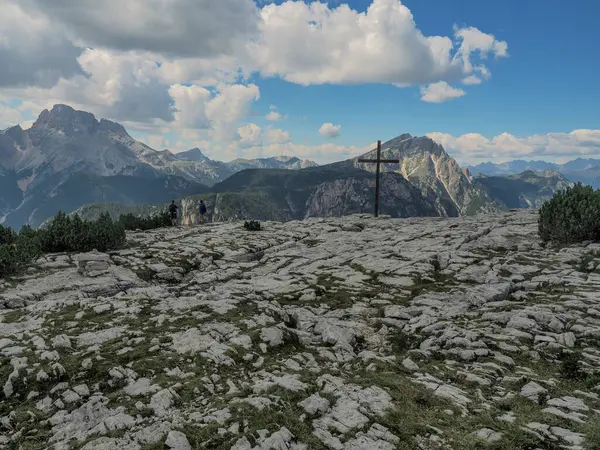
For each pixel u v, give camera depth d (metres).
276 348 9.43
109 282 16.55
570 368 8.39
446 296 13.59
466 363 9.04
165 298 12.89
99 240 22.11
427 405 7.05
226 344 9.11
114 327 9.98
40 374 7.51
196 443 5.75
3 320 10.58
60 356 8.29
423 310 12.38
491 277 15.28
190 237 27.97
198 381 7.52
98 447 5.61
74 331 9.69
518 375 8.24
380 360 9.06
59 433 6.10
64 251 21.42
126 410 6.59
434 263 18.12
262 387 7.30
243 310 11.55
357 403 6.93
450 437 6.08
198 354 8.54
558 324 10.34
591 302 11.66
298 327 11.53
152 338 9.34
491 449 5.78
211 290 14.83
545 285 13.91
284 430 6.01
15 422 6.37
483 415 6.74
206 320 10.60
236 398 6.95
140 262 20.12
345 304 13.70
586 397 7.30
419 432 6.17
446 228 27.50
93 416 6.49
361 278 16.62
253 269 19.81
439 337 10.31
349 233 28.62
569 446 5.80
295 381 7.61
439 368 8.71
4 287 14.94
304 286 15.59
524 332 10.20
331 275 17.25
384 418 6.47
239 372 8.17
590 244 18.33
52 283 15.77
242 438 5.76
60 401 6.86
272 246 26.08
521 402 7.20
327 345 10.21
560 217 19.61
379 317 12.42
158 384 7.36
